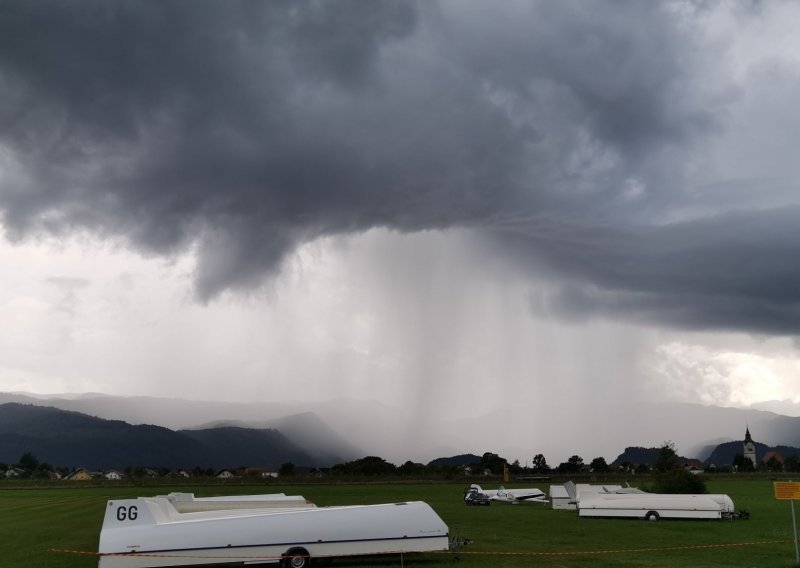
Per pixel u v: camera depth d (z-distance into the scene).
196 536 28.19
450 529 45.06
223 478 152.75
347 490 116.06
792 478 158.00
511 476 164.75
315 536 28.75
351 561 30.30
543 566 28.53
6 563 31.31
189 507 33.12
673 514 52.47
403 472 192.50
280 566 29.00
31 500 88.50
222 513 30.27
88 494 106.50
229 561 28.14
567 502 68.19
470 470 195.25
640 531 43.84
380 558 30.97
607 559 30.59
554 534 41.69
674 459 82.44
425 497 91.56
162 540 28.02
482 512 63.34
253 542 28.36
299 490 115.38
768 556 31.66
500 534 41.78
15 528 48.12
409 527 29.55
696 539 38.91
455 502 81.06
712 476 162.62
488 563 29.41
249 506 33.84
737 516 53.56
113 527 28.25
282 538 28.56
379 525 29.36
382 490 115.44
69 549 36.28
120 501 28.61
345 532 29.00
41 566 30.41
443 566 28.69
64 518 57.16
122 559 27.77
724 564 29.08
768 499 81.25
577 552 32.94
